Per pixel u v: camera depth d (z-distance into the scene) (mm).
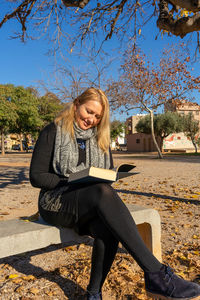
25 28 5102
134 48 6367
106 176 1556
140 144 49906
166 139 42688
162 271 1506
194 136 34812
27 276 2180
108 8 5211
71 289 1976
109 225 1515
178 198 5418
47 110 38062
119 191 6434
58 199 1690
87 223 1680
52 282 2092
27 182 8422
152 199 5391
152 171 11281
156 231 2201
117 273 2209
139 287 1985
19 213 4363
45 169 1755
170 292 1461
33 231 1658
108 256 1604
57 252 2766
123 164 1881
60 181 1770
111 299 1844
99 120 1915
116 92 14875
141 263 1512
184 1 3297
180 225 3625
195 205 4766
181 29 3604
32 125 37844
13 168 13391
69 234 1807
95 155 1896
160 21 3879
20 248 1611
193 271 2244
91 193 1584
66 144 1766
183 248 2779
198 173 10172
